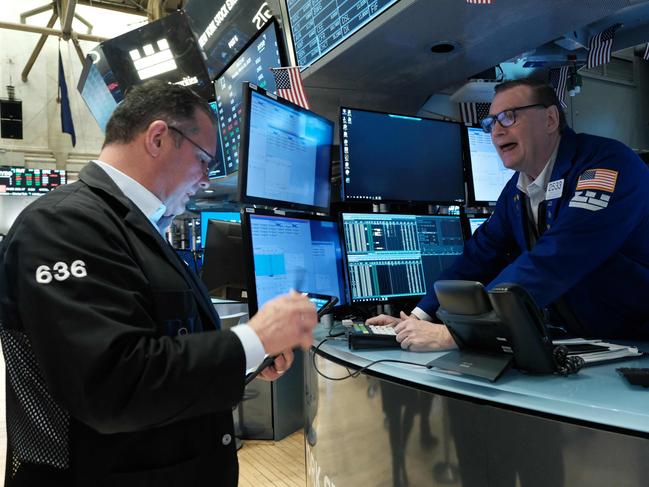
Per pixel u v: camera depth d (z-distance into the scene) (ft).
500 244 5.67
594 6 6.01
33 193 28.66
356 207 7.10
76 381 2.15
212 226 8.44
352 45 6.89
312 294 4.43
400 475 3.55
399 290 6.13
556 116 4.87
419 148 6.82
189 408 2.35
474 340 3.64
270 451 8.79
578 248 4.07
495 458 2.89
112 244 2.57
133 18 30.12
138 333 2.31
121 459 2.64
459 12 6.06
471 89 8.63
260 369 3.04
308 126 5.87
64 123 27.04
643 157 7.20
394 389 3.58
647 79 10.98
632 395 2.74
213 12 11.73
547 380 3.16
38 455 2.54
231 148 10.61
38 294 2.27
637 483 2.31
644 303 4.64
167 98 3.05
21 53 30.14
